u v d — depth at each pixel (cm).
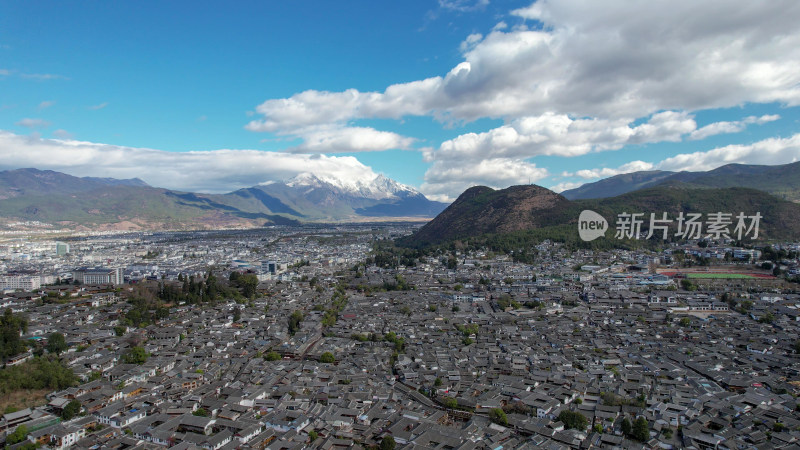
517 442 18425
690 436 18588
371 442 19025
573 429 19425
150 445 18300
